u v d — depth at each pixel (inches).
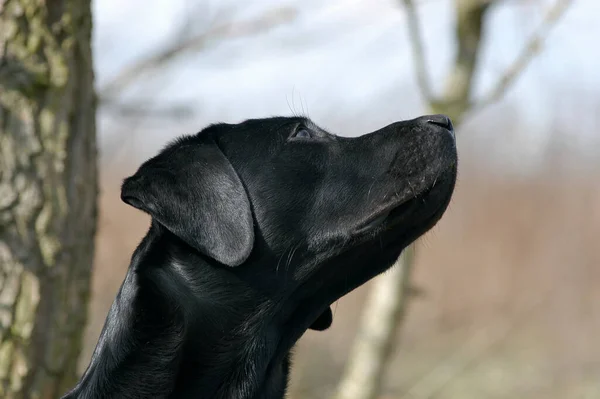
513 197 634.8
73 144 195.2
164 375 153.9
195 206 150.3
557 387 456.1
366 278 166.7
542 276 560.1
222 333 157.8
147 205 151.3
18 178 187.5
